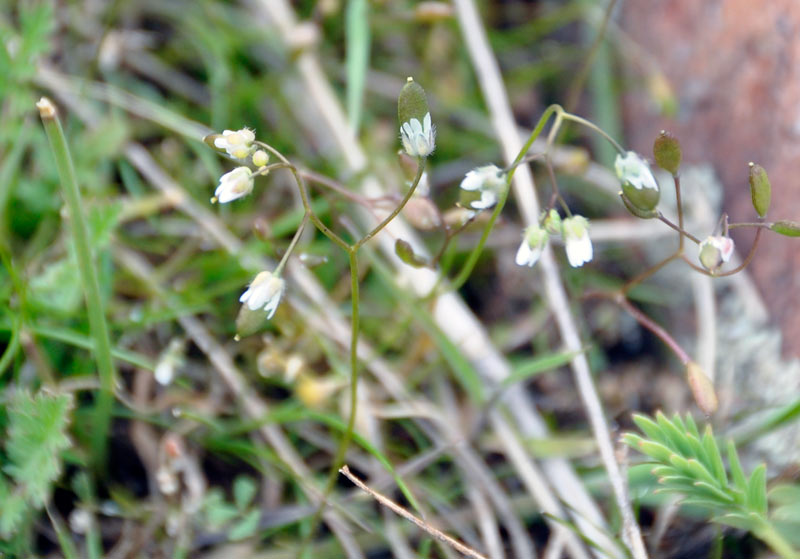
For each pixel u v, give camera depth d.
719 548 0.30
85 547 0.31
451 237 0.30
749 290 0.33
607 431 0.31
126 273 0.33
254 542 0.31
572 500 0.31
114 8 0.33
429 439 0.32
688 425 0.29
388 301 0.33
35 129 0.33
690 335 0.33
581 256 0.29
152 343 0.32
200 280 0.33
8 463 0.30
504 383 0.32
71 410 0.31
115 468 0.32
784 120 0.33
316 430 0.32
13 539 0.30
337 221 0.33
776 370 0.32
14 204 0.32
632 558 0.29
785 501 0.29
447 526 0.31
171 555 0.31
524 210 0.33
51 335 0.31
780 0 0.33
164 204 0.33
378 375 0.32
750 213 0.33
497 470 0.32
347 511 0.31
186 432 0.31
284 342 0.32
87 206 0.32
